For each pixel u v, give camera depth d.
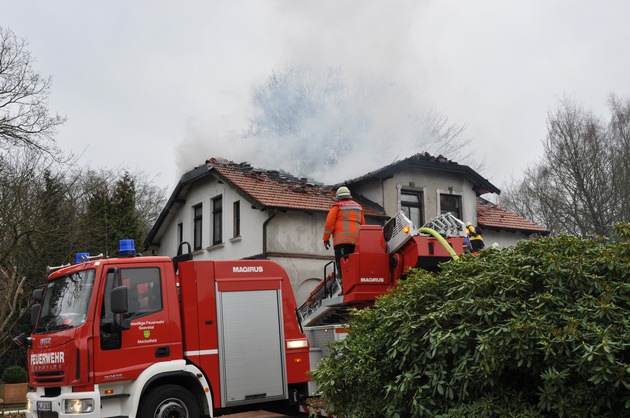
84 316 8.36
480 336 4.89
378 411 5.73
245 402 9.20
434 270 10.20
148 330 8.63
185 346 8.92
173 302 8.91
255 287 9.65
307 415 10.55
